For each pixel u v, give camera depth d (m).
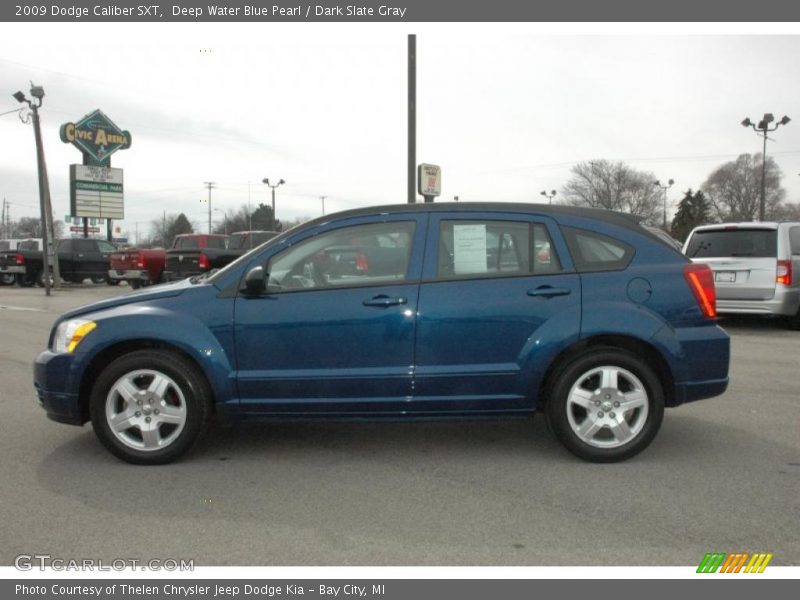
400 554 3.33
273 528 3.61
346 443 5.09
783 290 10.64
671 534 3.52
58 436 5.27
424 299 4.49
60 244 26.16
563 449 4.91
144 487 4.19
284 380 4.47
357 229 4.64
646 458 4.69
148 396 4.51
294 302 4.50
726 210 82.81
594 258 4.64
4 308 16.25
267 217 85.12
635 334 4.46
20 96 22.80
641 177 74.00
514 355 4.51
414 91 14.42
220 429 5.44
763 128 35.88
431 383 4.49
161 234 107.25
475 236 4.62
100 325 4.50
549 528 3.60
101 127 34.22
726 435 5.23
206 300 4.54
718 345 4.59
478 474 4.41
